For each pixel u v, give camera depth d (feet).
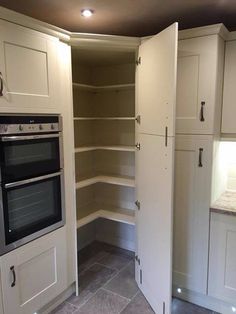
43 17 7.03
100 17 7.03
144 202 7.55
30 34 5.92
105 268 9.45
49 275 6.98
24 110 5.93
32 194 6.32
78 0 5.99
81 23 7.47
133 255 10.32
